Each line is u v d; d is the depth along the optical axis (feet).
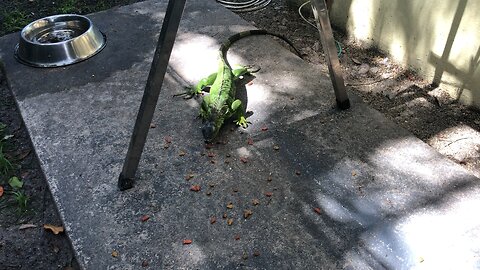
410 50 12.40
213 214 8.49
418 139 9.98
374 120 10.52
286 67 12.40
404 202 8.61
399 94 11.98
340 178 9.14
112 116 10.89
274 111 10.88
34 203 9.56
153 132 10.37
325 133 10.21
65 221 8.43
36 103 11.37
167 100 11.32
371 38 13.52
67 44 12.74
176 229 8.23
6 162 10.16
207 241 8.02
